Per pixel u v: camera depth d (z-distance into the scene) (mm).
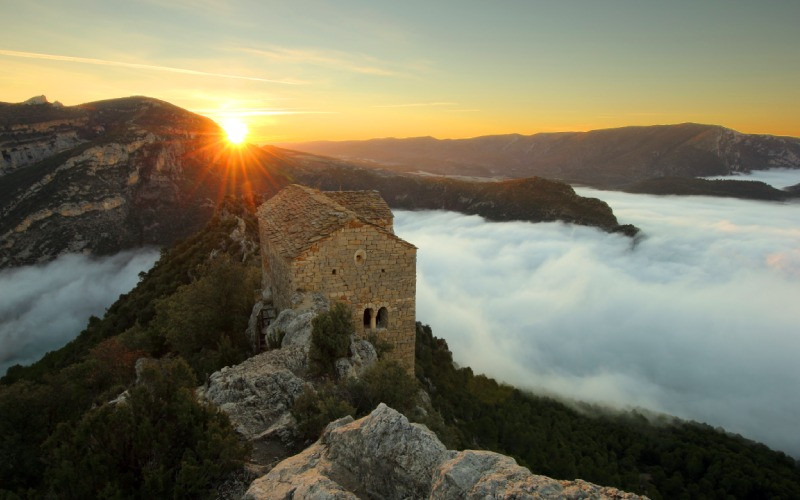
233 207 64438
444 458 7625
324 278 22375
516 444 42625
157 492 9055
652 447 61781
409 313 24219
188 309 25438
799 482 57094
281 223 26797
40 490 10820
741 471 54719
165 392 11305
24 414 15430
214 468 9602
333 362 17359
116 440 9789
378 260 23219
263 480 8484
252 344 23031
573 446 49562
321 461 8781
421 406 17781
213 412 11281
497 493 5953
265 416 13203
